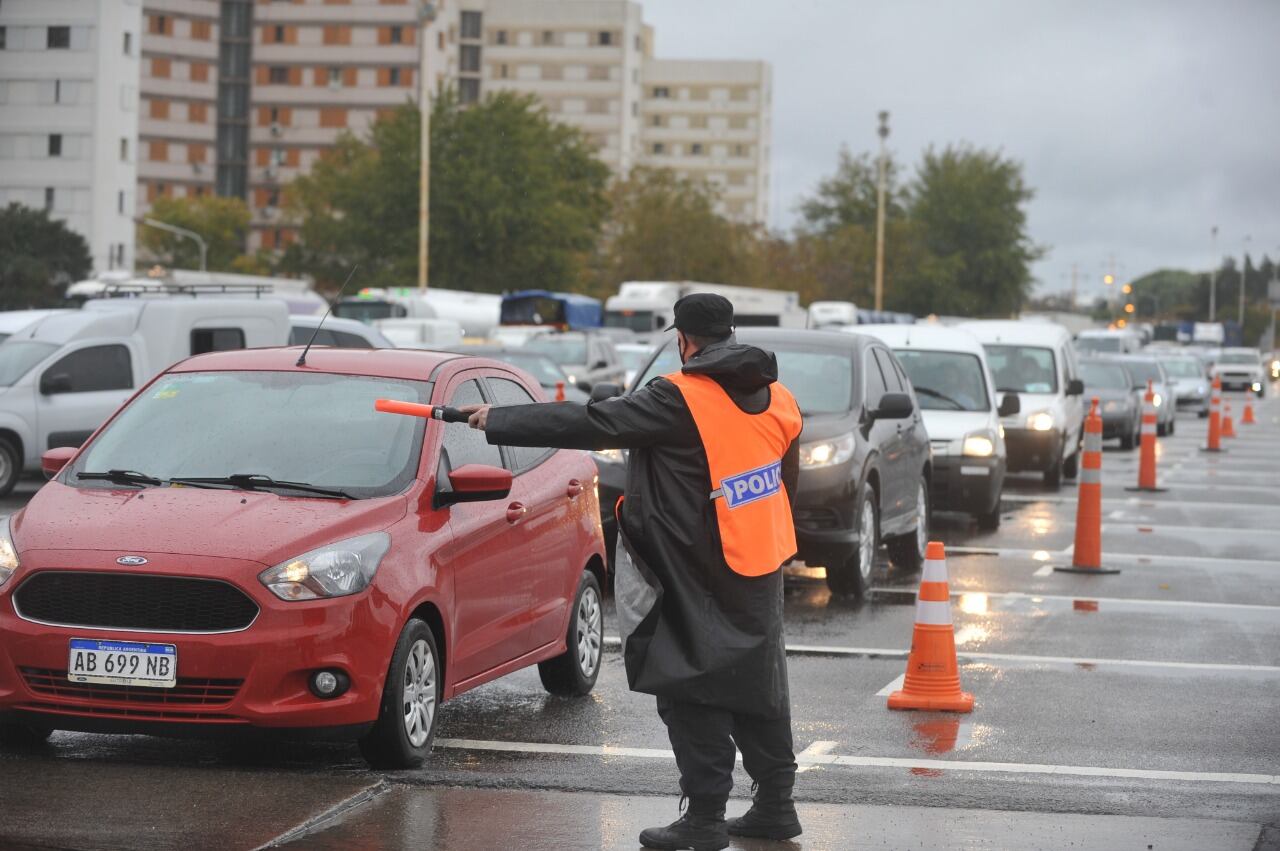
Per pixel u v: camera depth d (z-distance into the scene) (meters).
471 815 8.34
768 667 7.48
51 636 8.90
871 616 15.80
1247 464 39.09
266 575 8.88
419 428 10.16
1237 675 12.98
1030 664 13.37
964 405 24.44
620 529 7.51
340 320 29.44
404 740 9.25
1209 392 67.44
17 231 103.88
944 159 151.50
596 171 109.94
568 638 11.59
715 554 7.41
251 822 8.10
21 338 26.52
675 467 7.43
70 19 126.44
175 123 178.00
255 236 180.75
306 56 178.62
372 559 9.15
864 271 137.12
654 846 7.66
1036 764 9.87
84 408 26.23
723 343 7.65
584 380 45.00
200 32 178.88
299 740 8.92
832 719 11.12
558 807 8.52
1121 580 18.64
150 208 165.75
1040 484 32.44
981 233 149.75
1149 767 9.82
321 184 120.44
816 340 18.30
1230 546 22.22
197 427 10.27
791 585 17.97
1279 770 9.80
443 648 9.77
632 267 119.38
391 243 99.31
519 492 10.91
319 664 8.86
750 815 7.93
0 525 9.55
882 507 17.83
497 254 98.94
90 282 59.41
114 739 10.05
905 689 11.59
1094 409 19.14
